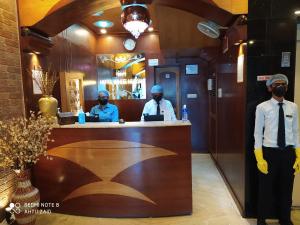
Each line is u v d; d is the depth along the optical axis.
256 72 2.52
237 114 2.89
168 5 2.76
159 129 2.71
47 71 3.32
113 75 5.34
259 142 2.38
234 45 2.92
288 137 2.32
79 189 2.84
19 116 2.84
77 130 2.77
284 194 2.42
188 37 4.00
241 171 2.75
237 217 2.72
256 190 2.63
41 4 2.77
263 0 2.45
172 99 5.35
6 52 2.65
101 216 2.83
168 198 2.78
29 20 2.81
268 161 2.38
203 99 5.29
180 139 2.72
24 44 2.86
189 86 5.30
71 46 4.22
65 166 2.84
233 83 3.06
